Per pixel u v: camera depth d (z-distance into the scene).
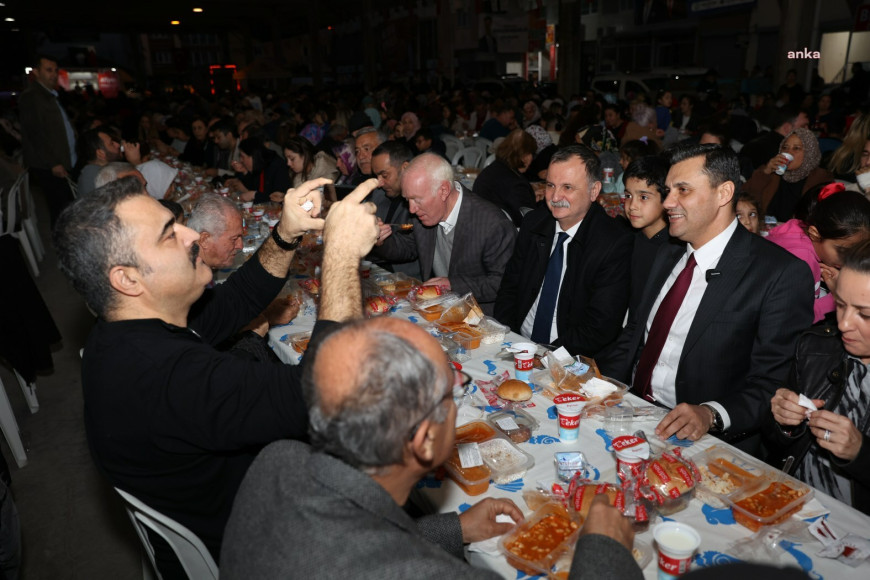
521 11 19.48
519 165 4.51
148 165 4.37
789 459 1.65
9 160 5.51
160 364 1.27
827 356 1.65
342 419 0.79
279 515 0.82
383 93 15.70
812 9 12.89
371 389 0.78
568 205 2.52
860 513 1.30
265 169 5.61
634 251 2.54
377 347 0.82
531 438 1.67
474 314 2.41
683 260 2.18
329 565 0.74
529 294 2.79
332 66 32.06
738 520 1.29
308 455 0.92
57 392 3.90
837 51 12.97
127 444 1.30
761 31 15.26
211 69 32.34
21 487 2.95
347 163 6.01
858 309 1.44
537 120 9.95
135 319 1.35
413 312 2.67
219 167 7.72
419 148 6.88
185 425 1.25
